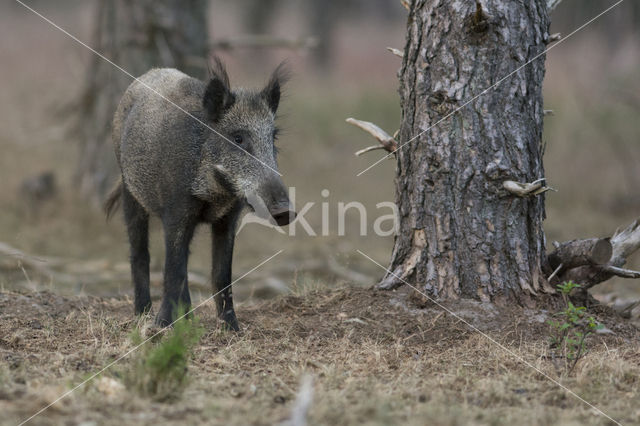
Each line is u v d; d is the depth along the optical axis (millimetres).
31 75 40938
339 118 36094
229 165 10594
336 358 9211
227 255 10992
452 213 10406
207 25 21938
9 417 6523
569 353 9023
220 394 7617
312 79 46188
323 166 31516
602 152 29516
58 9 58812
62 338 9688
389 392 7750
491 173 10188
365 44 57312
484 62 10219
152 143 11141
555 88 34875
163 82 12078
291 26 57812
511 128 10242
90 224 20812
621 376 8477
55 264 17234
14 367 8250
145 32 21422
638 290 15117
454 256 10438
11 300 11500
